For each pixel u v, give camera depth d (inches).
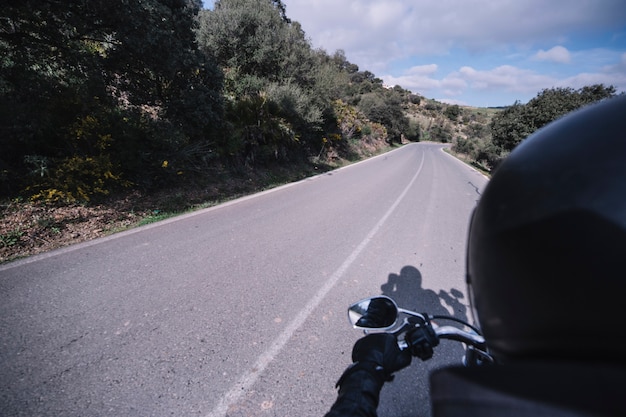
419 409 69.2
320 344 88.4
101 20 168.2
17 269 117.3
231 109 366.9
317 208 248.7
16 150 186.1
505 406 11.7
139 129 236.7
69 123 206.8
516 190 18.7
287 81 474.9
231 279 122.6
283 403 68.4
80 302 99.8
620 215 13.0
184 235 167.0
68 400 65.2
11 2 147.1
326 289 120.5
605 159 15.3
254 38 434.3
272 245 162.1
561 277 14.3
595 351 13.1
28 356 75.9
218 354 81.6
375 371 28.6
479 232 21.7
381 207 269.1
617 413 8.4
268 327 94.5
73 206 187.3
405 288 127.0
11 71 173.0
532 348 16.5
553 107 655.1
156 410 64.5
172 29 212.5
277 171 418.9
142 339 85.0
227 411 65.5
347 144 756.0
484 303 20.8
